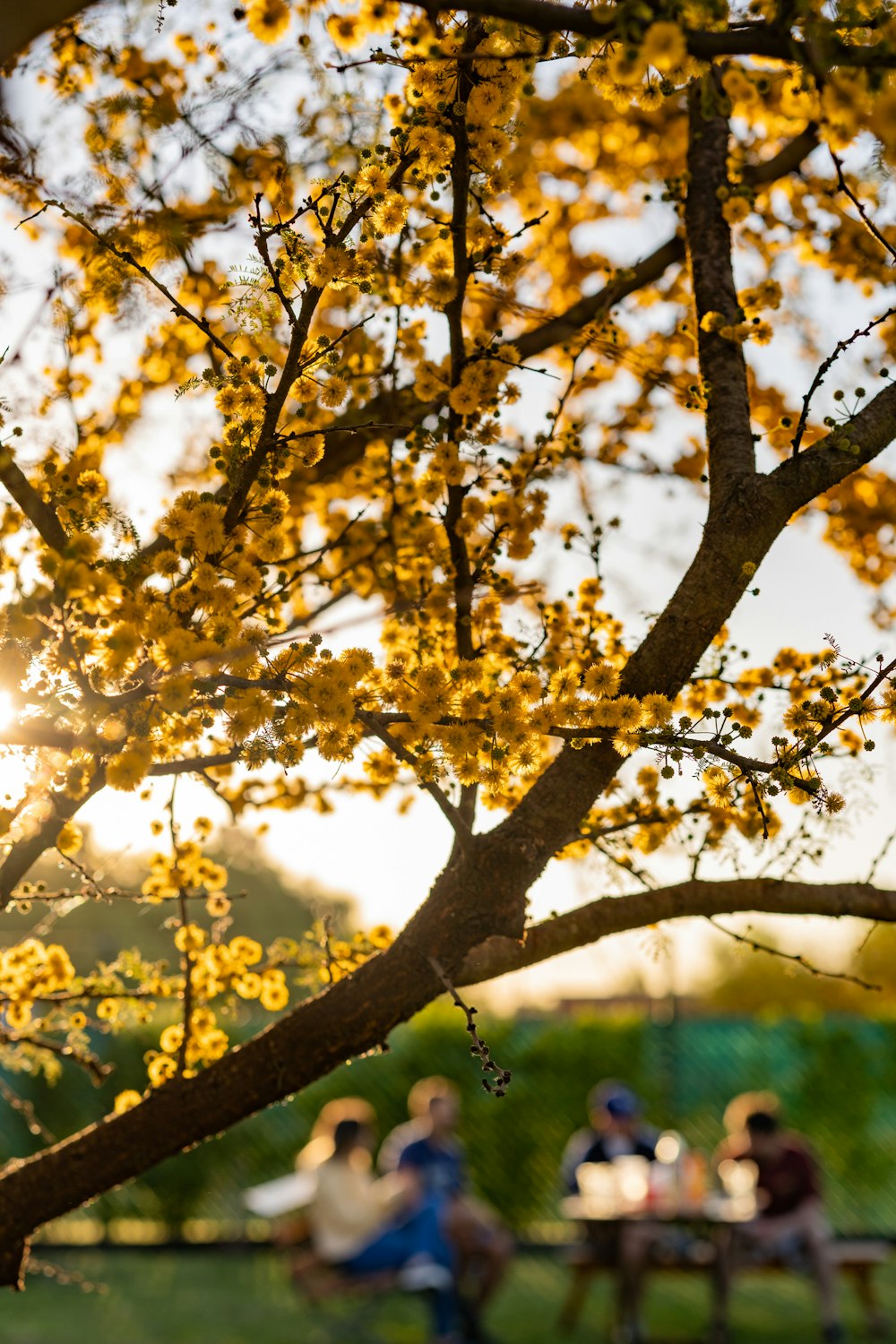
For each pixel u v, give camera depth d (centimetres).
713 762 164
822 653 195
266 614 190
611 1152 781
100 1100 1001
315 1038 182
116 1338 711
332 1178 696
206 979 214
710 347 198
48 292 206
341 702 157
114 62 216
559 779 178
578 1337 752
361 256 182
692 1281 952
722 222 214
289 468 185
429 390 212
